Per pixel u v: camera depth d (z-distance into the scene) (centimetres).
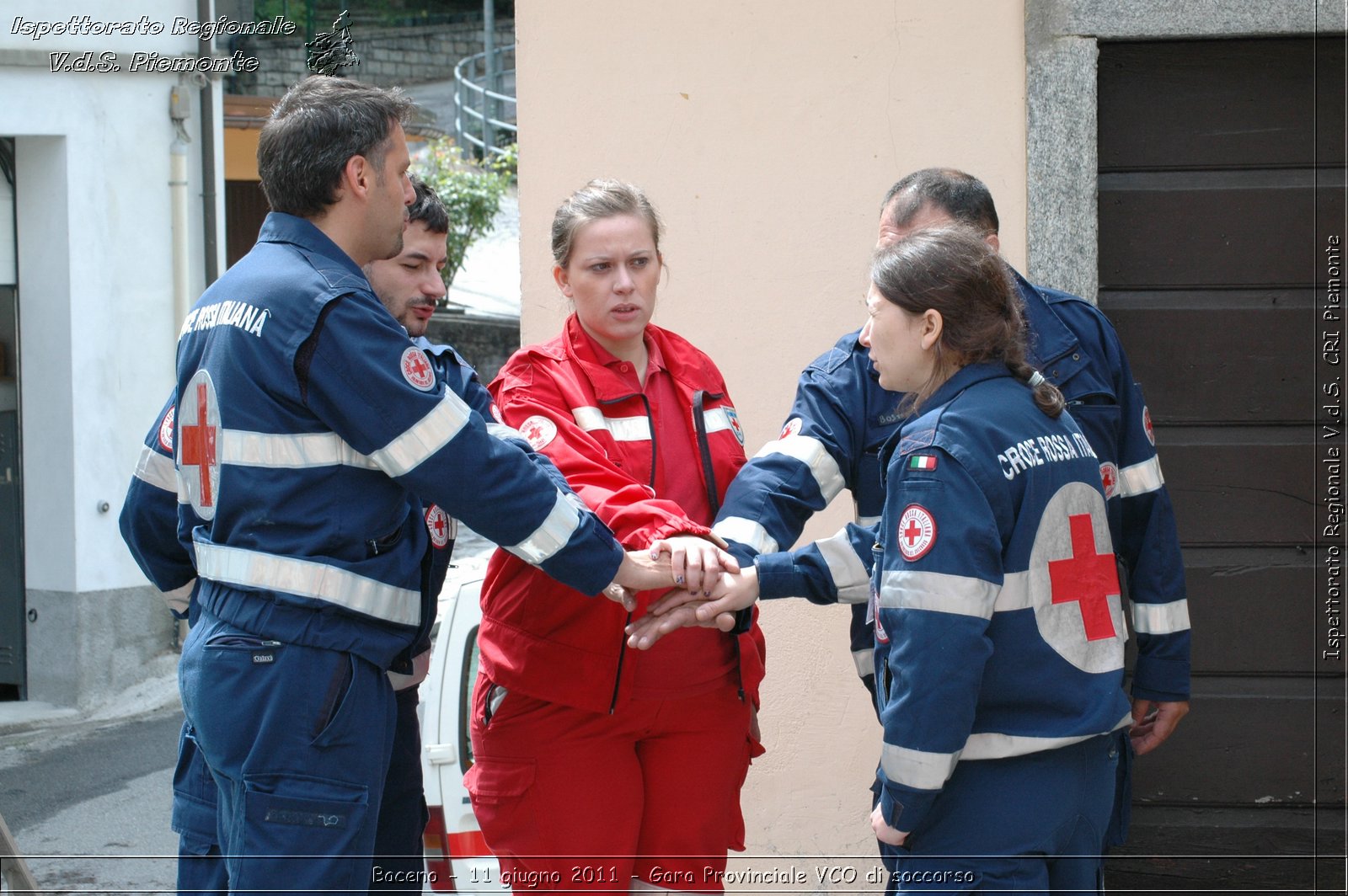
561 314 395
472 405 272
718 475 300
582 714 283
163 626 832
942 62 385
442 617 394
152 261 803
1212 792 402
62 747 741
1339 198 394
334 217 255
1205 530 400
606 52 390
